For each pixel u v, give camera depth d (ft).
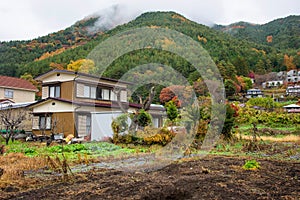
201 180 18.30
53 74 62.75
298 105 110.93
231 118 44.01
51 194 16.99
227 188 16.30
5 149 41.78
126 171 22.97
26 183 20.38
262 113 81.97
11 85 94.07
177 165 24.86
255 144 38.34
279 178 19.07
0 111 68.49
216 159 28.25
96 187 18.01
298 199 14.48
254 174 20.36
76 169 25.41
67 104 57.82
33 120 64.18
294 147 39.93
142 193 15.84
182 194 15.42
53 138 53.83
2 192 18.25
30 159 31.07
